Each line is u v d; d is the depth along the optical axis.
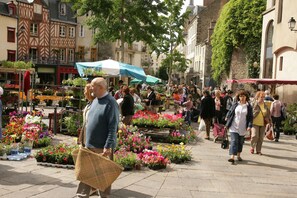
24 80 14.77
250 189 7.23
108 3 24.45
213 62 39.34
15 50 44.06
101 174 4.99
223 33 35.06
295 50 21.02
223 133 12.72
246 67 34.03
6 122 13.09
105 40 26.31
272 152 11.72
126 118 12.17
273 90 22.80
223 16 35.84
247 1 33.47
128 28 25.22
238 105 9.72
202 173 8.32
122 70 14.68
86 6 24.53
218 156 10.48
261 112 11.03
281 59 23.53
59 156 7.86
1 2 42.81
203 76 53.62
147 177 7.64
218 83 38.84
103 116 5.27
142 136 10.91
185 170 8.50
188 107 17.05
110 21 25.56
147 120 12.88
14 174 7.16
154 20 25.97
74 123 12.56
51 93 26.14
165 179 7.58
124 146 9.66
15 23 43.88
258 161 10.11
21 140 9.82
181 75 79.31
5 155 8.54
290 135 16.95
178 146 9.92
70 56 51.69
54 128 12.58
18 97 15.36
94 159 4.99
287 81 19.55
